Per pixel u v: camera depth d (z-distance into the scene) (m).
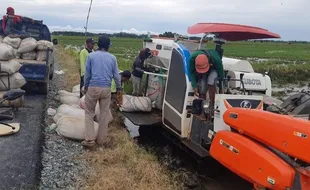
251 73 7.29
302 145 3.87
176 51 6.96
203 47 7.64
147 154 6.56
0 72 8.14
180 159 7.14
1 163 5.49
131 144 6.68
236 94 6.04
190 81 6.54
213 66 6.28
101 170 5.61
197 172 6.58
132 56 36.06
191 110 6.64
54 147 6.33
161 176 5.74
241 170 4.52
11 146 6.22
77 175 5.36
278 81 26.73
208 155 5.96
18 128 7.05
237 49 75.31
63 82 13.14
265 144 4.42
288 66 30.81
